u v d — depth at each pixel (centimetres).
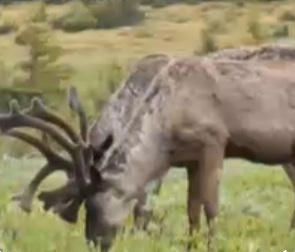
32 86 7919
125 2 14675
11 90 7250
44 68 8481
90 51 12350
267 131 2105
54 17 14225
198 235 2006
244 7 15050
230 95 2091
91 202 1933
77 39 13350
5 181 3381
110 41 13300
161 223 2220
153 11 15312
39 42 9000
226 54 2178
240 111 2094
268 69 2131
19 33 11825
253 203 2695
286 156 2144
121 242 1916
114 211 1941
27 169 3834
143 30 14125
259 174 3456
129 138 2009
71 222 1931
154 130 2034
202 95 2077
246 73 2116
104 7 14625
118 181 1953
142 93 2062
